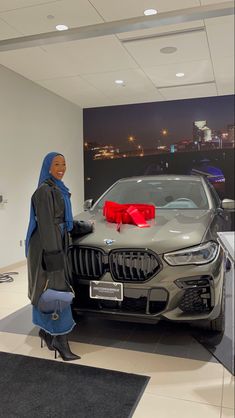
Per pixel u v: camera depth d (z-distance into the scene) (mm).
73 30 3945
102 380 2076
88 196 7898
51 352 2453
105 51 4621
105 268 2404
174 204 3357
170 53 4734
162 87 6336
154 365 2254
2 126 5113
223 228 3242
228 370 2182
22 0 3361
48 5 3467
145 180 3832
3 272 5113
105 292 2379
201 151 7211
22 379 2096
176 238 2387
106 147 7746
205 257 2334
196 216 2900
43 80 5812
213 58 4957
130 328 2854
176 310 2268
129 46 4469
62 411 1793
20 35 4105
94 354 2412
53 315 2307
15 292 4047
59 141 6789
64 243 2373
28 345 2578
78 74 5520
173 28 4004
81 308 2475
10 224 5316
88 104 7480
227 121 7020
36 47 4430
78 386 2016
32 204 2342
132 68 5309
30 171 5824
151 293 2285
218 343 2549
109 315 2395
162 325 2896
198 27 3992
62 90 6414
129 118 7562
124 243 2381
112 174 7734
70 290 2316
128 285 2320
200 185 3584
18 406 1837
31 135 5852
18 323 3025
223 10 3463
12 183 5355
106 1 3422
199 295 2303
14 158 5398
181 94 6852
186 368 2213
